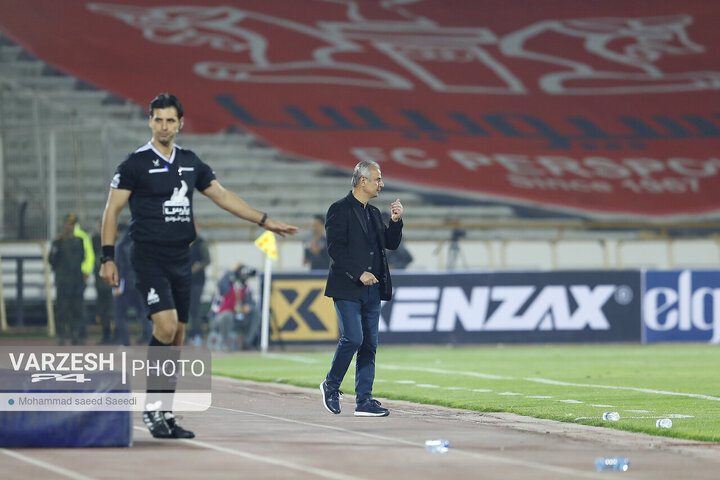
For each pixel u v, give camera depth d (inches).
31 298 3774.6
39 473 904.3
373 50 5398.6
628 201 4749.0
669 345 3270.2
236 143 4783.5
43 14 4975.4
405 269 3417.8
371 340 1419.8
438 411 1487.5
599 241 4084.6
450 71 5364.2
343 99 5078.7
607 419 1338.6
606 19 5772.6
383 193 4675.2
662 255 4352.9
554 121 5182.1
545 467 956.0
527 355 2844.5
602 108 5285.4
